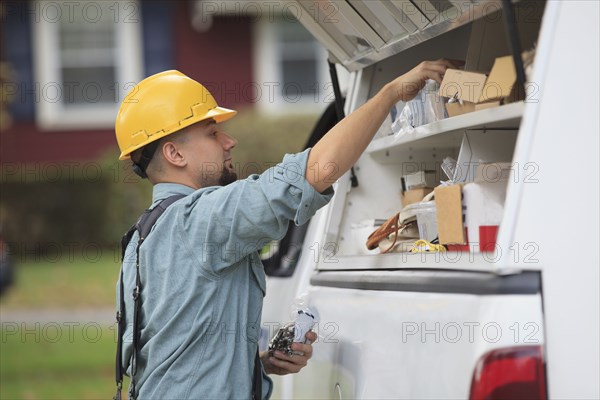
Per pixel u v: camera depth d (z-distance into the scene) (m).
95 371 12.71
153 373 3.66
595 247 2.98
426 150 4.92
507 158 4.05
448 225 3.73
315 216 6.08
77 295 19.95
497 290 2.95
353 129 3.72
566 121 3.03
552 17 3.09
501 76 3.56
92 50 29.81
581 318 2.94
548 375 2.90
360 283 4.06
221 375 3.62
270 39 29.70
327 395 4.36
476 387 2.92
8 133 29.50
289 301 6.20
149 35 29.78
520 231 2.97
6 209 27.62
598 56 3.07
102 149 29.75
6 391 11.62
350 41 4.82
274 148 27.08
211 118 4.07
